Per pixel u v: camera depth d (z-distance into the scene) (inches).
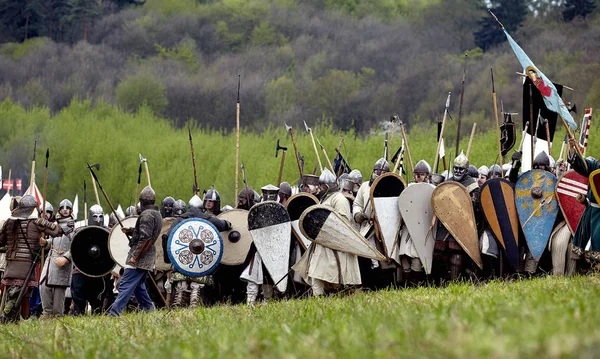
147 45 4658.0
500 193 761.6
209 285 816.9
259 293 804.0
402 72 3927.2
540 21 3708.2
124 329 538.0
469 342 295.9
